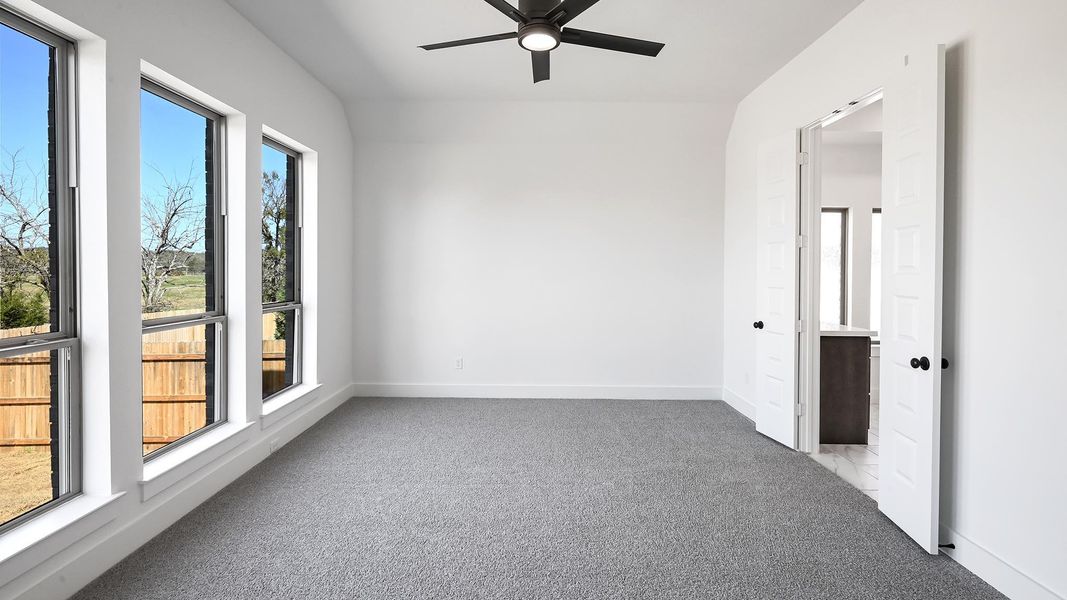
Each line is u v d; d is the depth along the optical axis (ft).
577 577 7.34
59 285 7.25
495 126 17.49
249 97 11.21
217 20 10.02
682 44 12.37
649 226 18.08
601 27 11.53
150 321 9.11
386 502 9.74
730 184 17.52
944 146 7.94
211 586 7.00
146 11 8.10
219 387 11.05
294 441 13.26
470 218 18.15
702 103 16.87
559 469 11.51
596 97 16.44
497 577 7.31
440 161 18.07
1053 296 6.38
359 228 18.12
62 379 7.26
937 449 7.80
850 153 20.18
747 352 16.01
